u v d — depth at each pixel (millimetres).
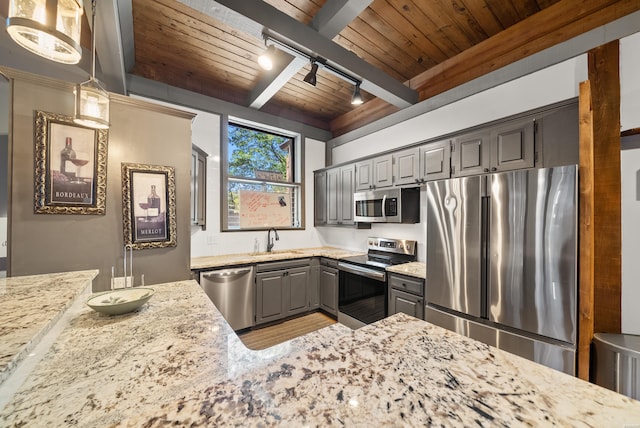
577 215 1439
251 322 2918
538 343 1564
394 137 3334
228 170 3436
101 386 754
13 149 1470
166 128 1937
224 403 478
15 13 795
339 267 3172
